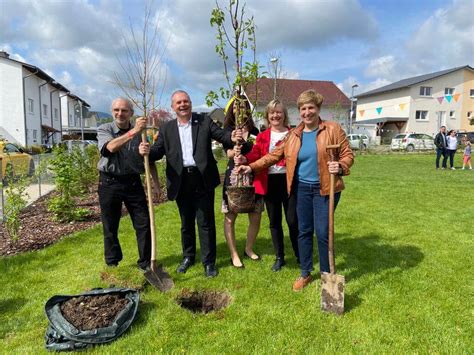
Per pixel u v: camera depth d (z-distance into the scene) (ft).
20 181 18.60
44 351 8.72
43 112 111.75
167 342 9.00
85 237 17.34
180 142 12.21
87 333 8.79
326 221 11.21
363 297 11.15
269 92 68.39
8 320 10.21
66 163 22.08
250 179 13.17
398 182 36.17
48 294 11.73
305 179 11.21
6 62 92.89
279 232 13.39
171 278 12.24
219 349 8.74
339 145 10.00
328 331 9.40
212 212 12.73
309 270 11.89
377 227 19.08
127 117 12.06
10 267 13.84
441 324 9.65
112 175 12.19
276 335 9.25
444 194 29.04
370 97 141.90
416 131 123.24
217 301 11.69
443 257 14.60
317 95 10.76
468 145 50.98
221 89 13.14
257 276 12.69
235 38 12.34
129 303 9.80
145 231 12.76
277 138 13.04
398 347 8.75
